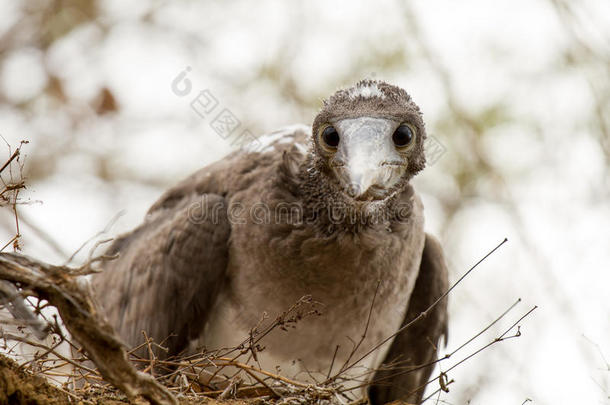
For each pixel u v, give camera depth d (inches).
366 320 458.6
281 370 453.4
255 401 381.7
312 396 390.0
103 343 305.0
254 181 470.3
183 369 387.9
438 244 513.0
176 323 462.0
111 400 340.2
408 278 475.5
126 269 494.3
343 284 446.3
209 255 459.2
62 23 772.6
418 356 503.2
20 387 315.0
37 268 304.2
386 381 498.9
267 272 449.4
